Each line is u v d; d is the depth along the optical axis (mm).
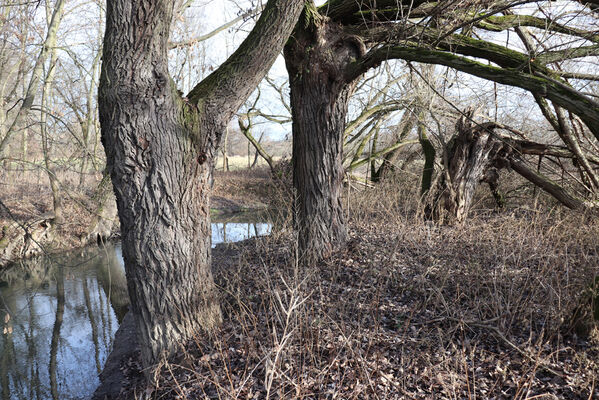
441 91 10508
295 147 5777
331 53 5305
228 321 4402
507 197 9992
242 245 8008
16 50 10539
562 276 4727
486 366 3479
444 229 7383
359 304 4531
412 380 3367
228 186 20469
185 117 3727
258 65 3826
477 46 4906
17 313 7363
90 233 11906
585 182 8211
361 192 10805
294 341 3885
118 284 8906
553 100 4219
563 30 5105
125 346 5406
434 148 9734
